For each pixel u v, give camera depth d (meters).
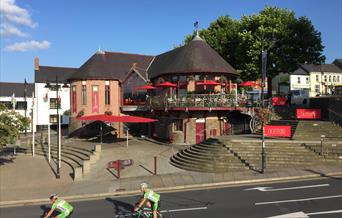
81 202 19.23
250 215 15.26
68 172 27.50
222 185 21.34
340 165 24.31
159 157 29.95
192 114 35.38
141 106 43.56
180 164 26.75
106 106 43.66
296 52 43.25
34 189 22.61
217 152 26.44
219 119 35.72
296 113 35.53
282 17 43.47
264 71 25.72
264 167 23.70
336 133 29.55
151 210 14.56
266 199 17.64
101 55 45.97
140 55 49.53
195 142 35.28
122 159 29.20
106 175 25.12
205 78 37.06
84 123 43.09
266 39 41.47
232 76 39.19
